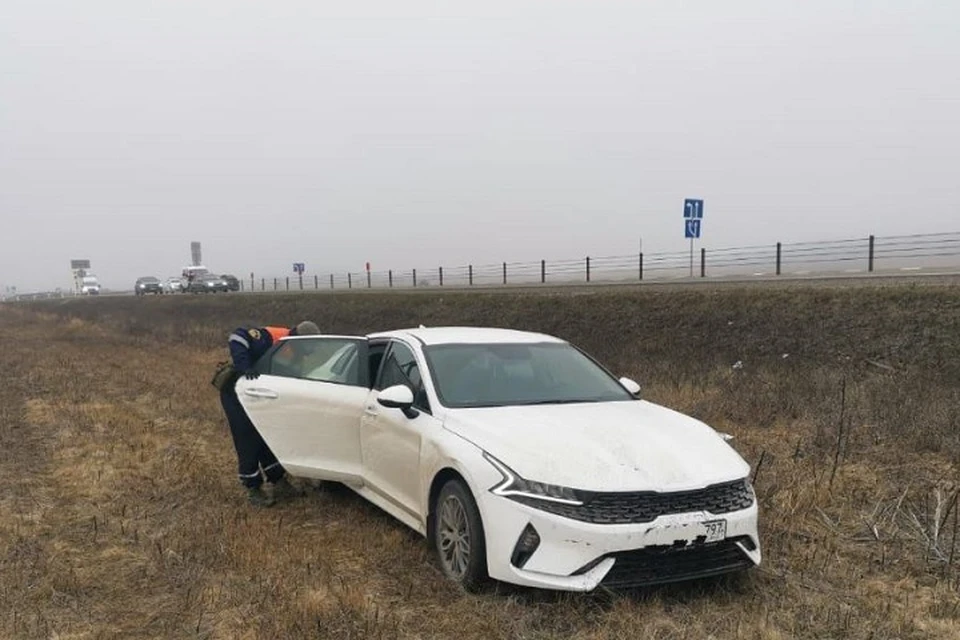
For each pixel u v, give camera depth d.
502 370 5.28
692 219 25.44
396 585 4.44
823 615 4.00
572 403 5.04
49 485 6.76
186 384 13.41
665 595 4.21
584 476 3.94
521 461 4.08
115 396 12.08
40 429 9.27
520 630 3.82
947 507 5.22
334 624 3.90
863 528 5.33
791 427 8.44
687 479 4.01
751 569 4.58
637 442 4.28
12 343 24.66
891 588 4.38
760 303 15.06
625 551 3.81
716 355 14.41
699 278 25.38
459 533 4.39
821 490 5.97
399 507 5.11
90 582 4.51
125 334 29.75
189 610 4.11
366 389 5.66
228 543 5.04
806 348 13.23
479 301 23.17
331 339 6.19
